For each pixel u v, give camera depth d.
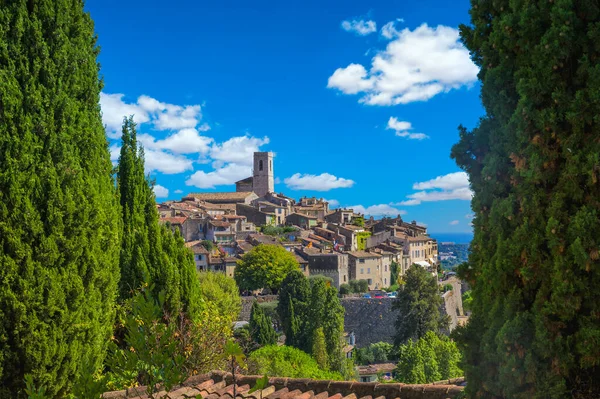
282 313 55.62
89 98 10.42
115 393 8.15
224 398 7.98
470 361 5.64
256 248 89.06
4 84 8.88
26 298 8.60
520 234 5.16
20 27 9.19
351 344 62.47
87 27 10.62
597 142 4.73
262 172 178.75
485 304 5.52
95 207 9.68
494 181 5.54
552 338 4.91
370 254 105.00
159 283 15.97
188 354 13.94
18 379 8.59
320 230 125.62
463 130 5.91
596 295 4.76
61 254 9.11
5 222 8.63
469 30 6.05
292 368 30.48
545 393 4.93
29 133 9.03
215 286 61.00
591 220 4.65
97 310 9.80
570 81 5.03
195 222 109.19
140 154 17.58
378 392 8.08
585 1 4.89
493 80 5.53
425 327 58.25
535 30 5.14
